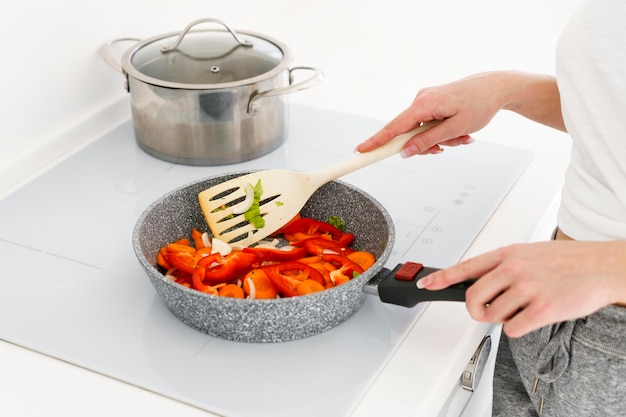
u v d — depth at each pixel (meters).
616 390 0.81
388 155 0.94
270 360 0.78
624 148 0.77
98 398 0.73
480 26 1.70
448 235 0.99
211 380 0.75
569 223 0.84
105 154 1.18
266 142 1.17
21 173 1.11
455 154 1.18
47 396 0.74
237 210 0.92
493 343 1.01
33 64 1.11
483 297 0.72
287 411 0.72
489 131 1.28
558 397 0.87
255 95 1.10
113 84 1.27
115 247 0.96
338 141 1.22
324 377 0.76
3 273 0.90
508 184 1.10
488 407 1.09
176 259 0.87
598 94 0.78
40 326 0.82
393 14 1.74
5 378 0.76
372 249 0.92
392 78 1.45
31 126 1.13
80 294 0.87
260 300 0.76
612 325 0.78
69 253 0.94
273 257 0.89
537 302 0.69
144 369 0.76
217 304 0.76
